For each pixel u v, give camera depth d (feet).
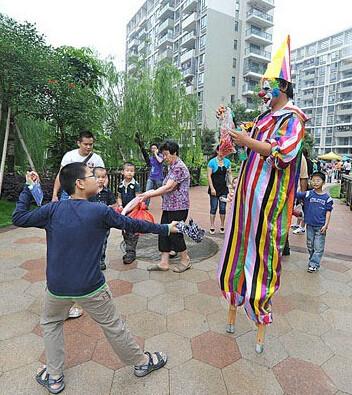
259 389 6.94
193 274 13.24
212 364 7.71
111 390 6.83
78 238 6.06
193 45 130.31
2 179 27.73
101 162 12.76
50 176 34.22
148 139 45.19
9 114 27.76
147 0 161.89
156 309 10.30
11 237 18.22
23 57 23.72
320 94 193.57
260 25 131.23
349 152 179.22
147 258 15.20
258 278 7.85
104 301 6.41
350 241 19.60
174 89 49.08
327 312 10.35
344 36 187.83
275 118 7.72
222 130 8.64
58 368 6.77
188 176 13.25
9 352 8.04
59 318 6.75
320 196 13.47
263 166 7.69
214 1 118.21
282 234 7.82
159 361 7.52
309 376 7.37
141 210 13.23
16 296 10.98
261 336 8.09
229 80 125.70
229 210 8.65
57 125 32.50
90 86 36.19
